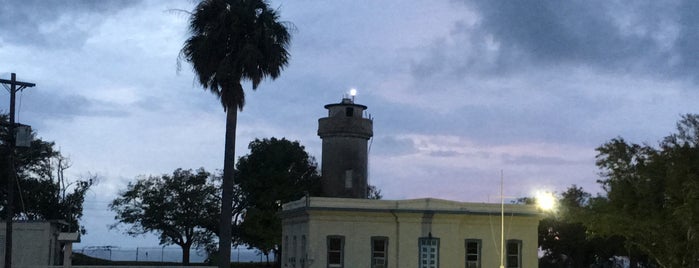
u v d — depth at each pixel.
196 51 38.84
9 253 40.81
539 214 53.44
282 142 84.19
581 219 49.50
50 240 56.16
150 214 84.81
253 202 83.12
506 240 53.06
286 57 39.91
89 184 88.31
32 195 80.56
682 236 45.16
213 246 86.62
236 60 38.12
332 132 70.06
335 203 51.59
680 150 45.03
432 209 51.97
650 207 46.16
